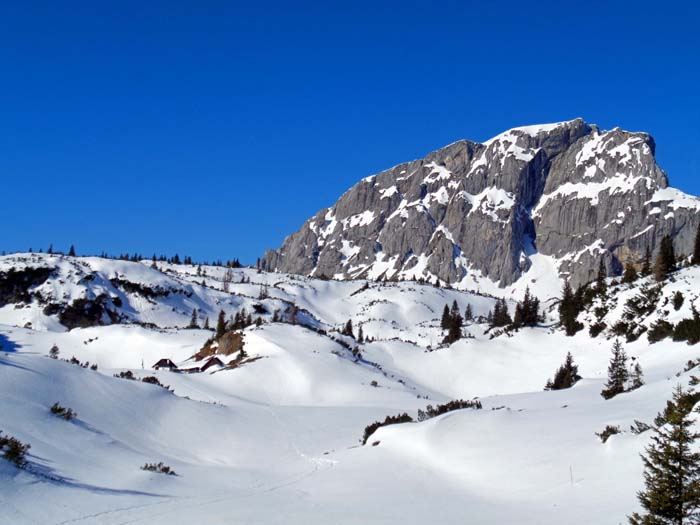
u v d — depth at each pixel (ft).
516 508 76.13
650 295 253.03
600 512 67.82
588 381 188.34
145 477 93.45
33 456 86.63
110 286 606.55
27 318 529.86
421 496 85.15
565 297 346.13
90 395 132.67
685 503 58.13
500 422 116.26
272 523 69.87
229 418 160.15
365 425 170.09
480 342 349.82
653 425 88.53
